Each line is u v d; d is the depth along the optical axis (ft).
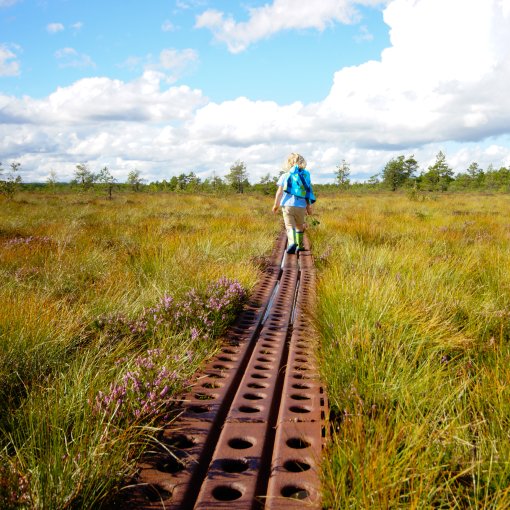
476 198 131.64
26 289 16.14
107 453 6.23
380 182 281.95
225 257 23.56
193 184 191.11
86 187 144.36
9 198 85.20
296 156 28.86
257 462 6.58
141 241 28.37
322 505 5.69
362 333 10.79
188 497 5.93
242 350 11.78
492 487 6.12
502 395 7.77
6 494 5.47
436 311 12.25
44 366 9.78
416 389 8.43
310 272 22.41
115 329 12.41
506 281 16.92
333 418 8.32
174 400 8.28
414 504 5.16
